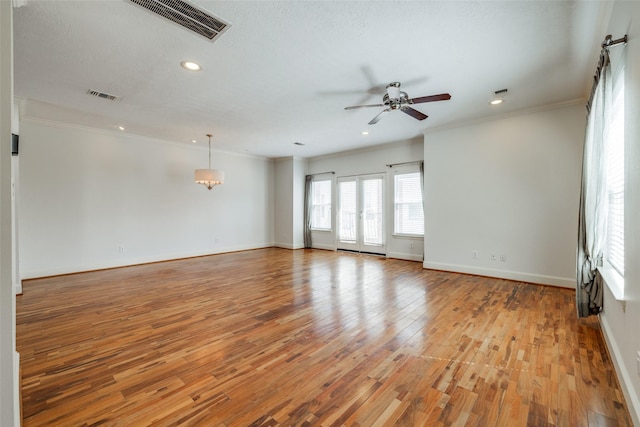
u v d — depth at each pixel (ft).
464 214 15.99
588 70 9.83
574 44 8.24
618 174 7.92
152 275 16.15
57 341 8.18
